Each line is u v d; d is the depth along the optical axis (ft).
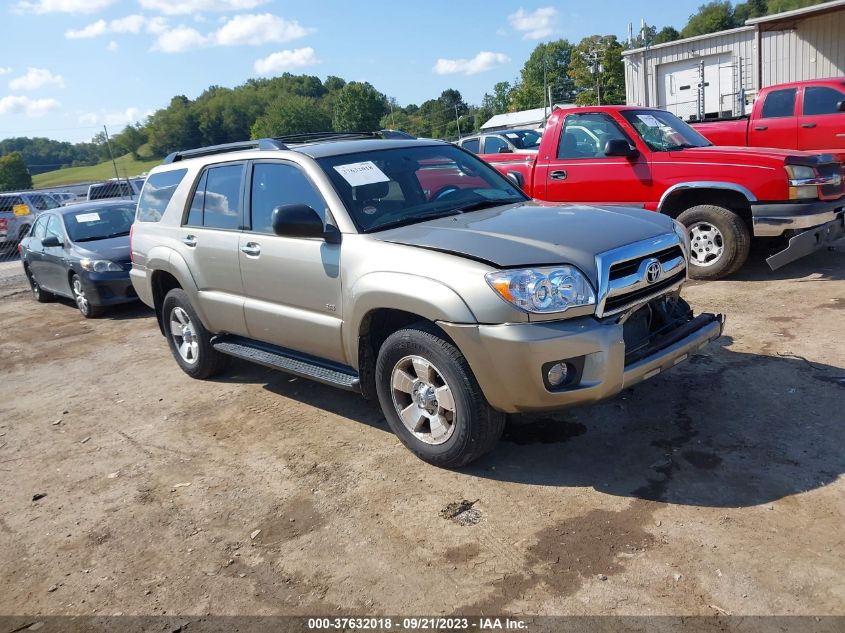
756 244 27.45
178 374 21.52
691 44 71.26
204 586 10.62
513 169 30.60
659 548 10.23
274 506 12.71
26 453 16.66
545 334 11.21
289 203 15.39
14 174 387.55
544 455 13.38
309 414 16.87
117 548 11.96
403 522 11.69
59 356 25.77
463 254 12.01
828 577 9.27
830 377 15.34
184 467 14.78
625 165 25.55
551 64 308.81
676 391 15.46
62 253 33.09
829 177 23.09
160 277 20.21
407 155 16.24
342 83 603.67
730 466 12.22
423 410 13.30
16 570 11.68
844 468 11.78
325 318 14.49
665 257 13.14
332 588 10.23
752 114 38.22
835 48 60.95
